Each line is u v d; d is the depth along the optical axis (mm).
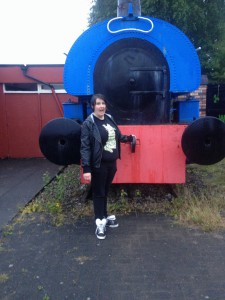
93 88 4965
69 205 5145
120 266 3377
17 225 4496
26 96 9727
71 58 4914
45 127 4391
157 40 4840
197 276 3162
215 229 4195
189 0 15852
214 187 5945
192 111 5512
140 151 4812
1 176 7645
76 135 4359
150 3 15516
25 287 3043
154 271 3268
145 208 4926
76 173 7203
